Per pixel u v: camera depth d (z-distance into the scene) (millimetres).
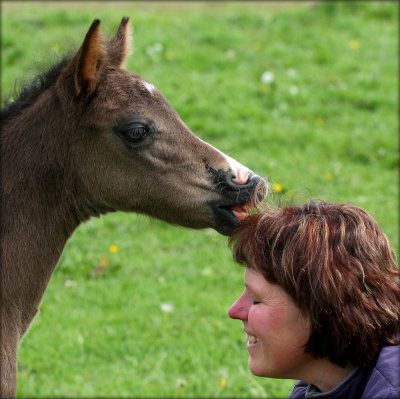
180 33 10719
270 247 2197
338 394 2154
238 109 8805
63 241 3438
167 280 6121
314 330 2117
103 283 6012
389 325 2131
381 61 10367
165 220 3537
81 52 3162
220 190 3406
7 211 3260
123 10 12047
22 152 3320
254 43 10641
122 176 3396
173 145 3396
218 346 5172
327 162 8039
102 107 3303
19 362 4977
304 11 11867
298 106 9141
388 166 8117
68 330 5348
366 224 2254
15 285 3250
